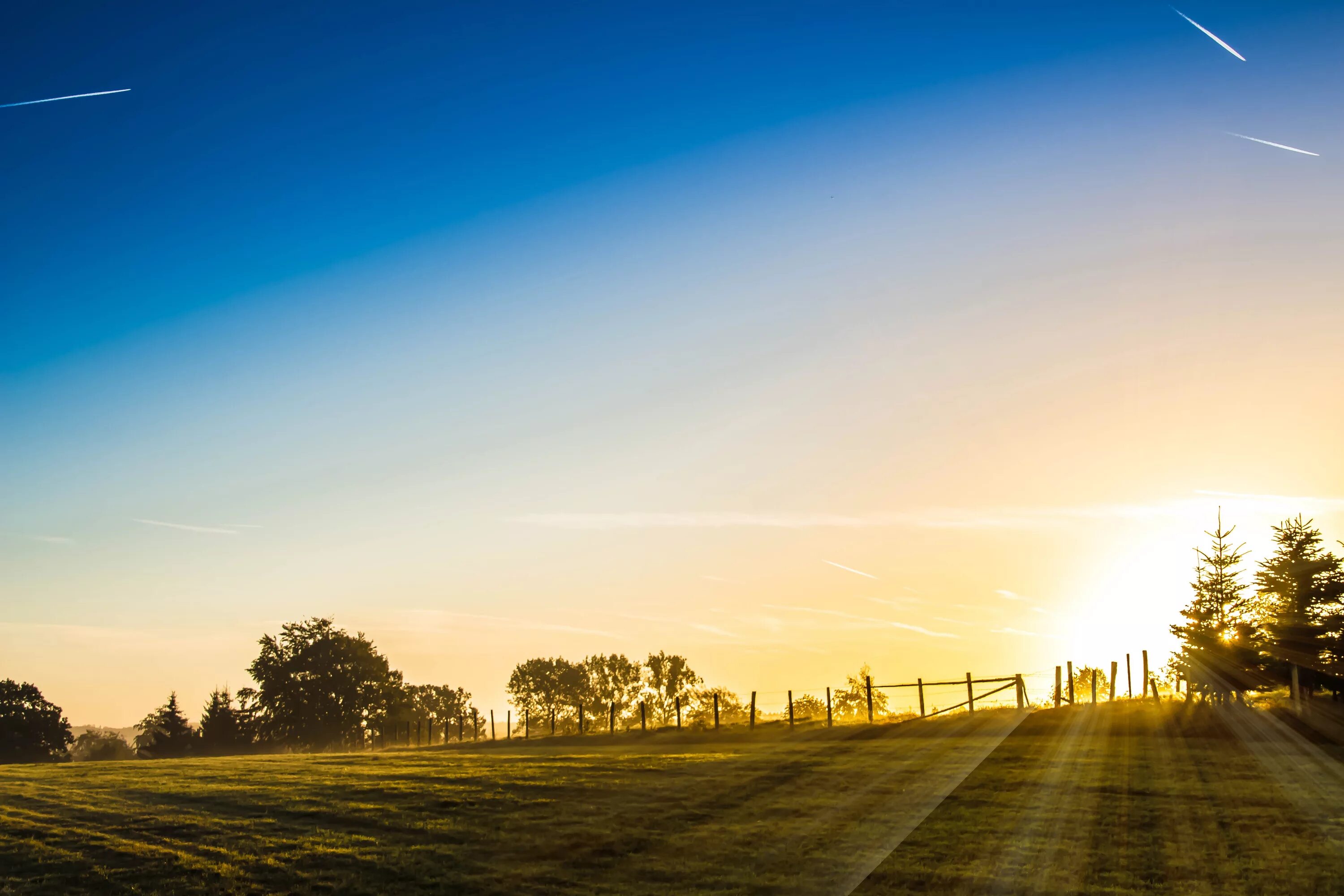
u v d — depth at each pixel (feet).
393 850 50.14
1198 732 76.89
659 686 270.05
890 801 56.59
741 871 43.73
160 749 288.71
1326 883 37.42
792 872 43.09
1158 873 39.78
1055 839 45.52
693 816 55.62
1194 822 47.14
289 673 300.20
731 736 112.37
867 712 117.91
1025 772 63.10
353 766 88.63
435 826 55.42
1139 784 56.65
